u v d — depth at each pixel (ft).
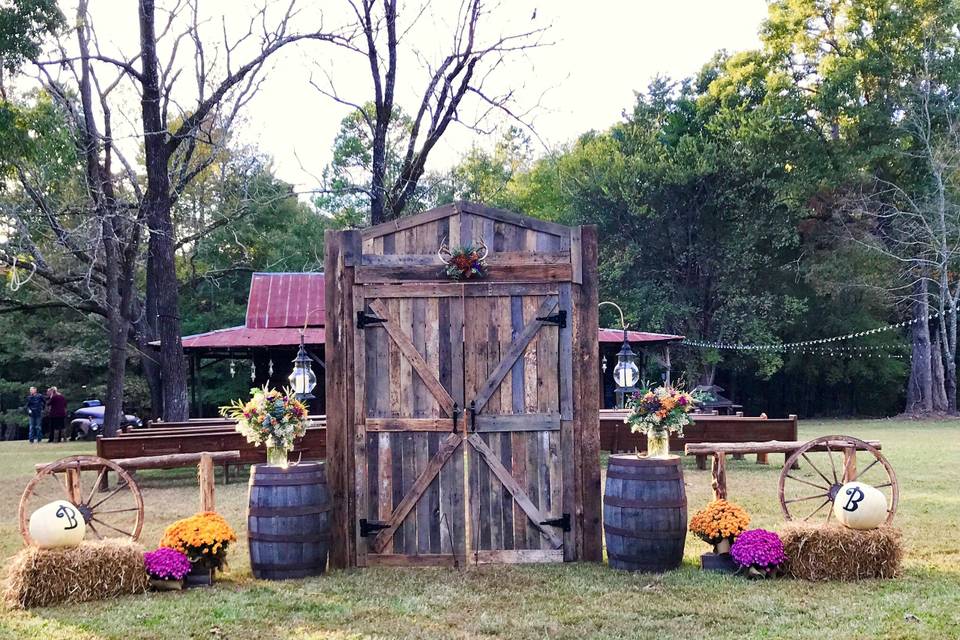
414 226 24.67
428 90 62.59
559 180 118.93
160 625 18.13
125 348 68.64
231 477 45.39
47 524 19.98
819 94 106.73
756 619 17.90
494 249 24.59
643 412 22.94
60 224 74.90
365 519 24.03
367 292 24.50
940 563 22.65
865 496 21.18
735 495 35.24
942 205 101.40
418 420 24.20
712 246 108.37
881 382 118.62
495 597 20.20
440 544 23.95
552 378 24.41
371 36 60.85
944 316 116.78
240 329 73.41
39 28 54.65
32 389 81.92
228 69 64.28
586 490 24.22
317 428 41.96
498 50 61.52
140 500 22.82
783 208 108.37
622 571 22.53
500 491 24.13
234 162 92.12
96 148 67.62
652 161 108.88
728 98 114.11
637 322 106.93
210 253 107.86
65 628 17.93
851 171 104.83
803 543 21.22
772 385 125.49
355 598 20.31
